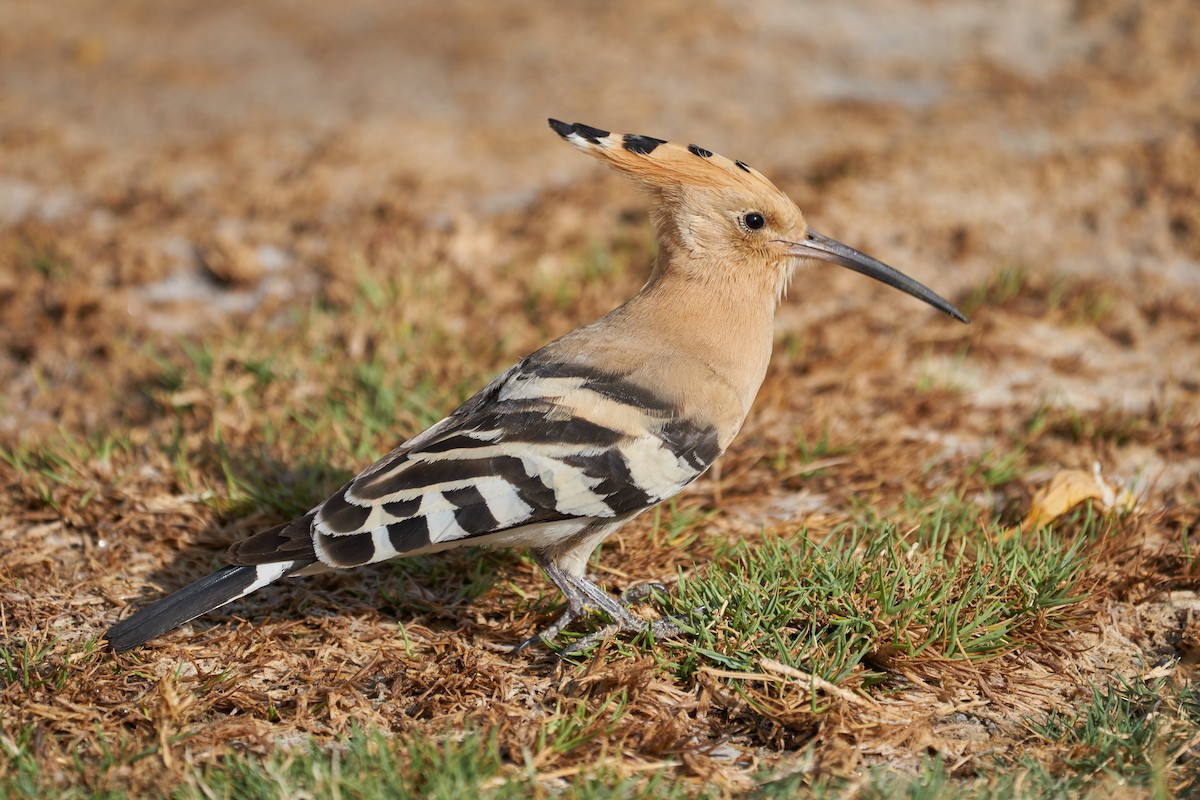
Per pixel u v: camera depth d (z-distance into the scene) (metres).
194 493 9.66
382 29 20.36
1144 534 9.03
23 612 8.23
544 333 12.29
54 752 6.79
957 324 12.48
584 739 6.87
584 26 19.83
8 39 20.02
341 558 7.25
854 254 9.01
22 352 12.48
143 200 14.98
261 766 6.67
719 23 19.70
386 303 12.60
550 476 7.50
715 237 8.59
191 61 19.19
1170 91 16.84
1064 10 19.58
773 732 7.13
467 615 8.41
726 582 8.07
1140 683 7.55
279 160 15.94
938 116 16.58
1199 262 13.66
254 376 11.37
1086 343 12.42
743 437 10.77
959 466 10.28
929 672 7.61
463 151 16.06
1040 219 14.38
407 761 6.59
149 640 7.32
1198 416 11.09
